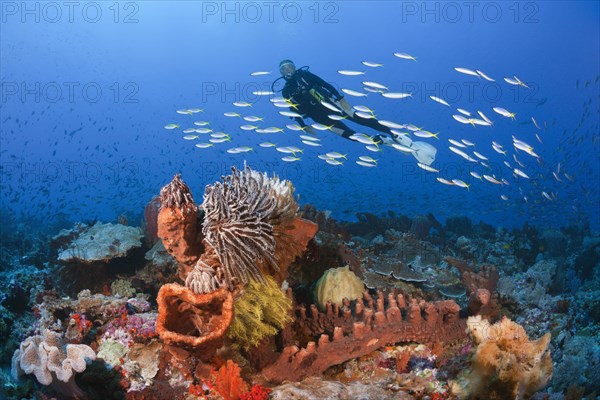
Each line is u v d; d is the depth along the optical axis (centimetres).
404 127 1045
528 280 812
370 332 432
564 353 532
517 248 1192
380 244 848
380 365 434
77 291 751
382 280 670
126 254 753
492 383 360
